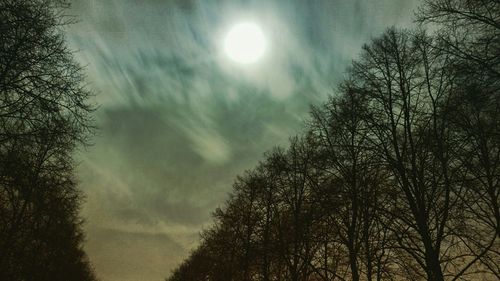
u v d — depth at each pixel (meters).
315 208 21.47
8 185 11.26
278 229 25.56
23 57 10.55
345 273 21.41
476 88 11.31
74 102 11.47
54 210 17.52
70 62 11.48
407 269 18.17
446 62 12.63
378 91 18.56
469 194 16.67
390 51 18.80
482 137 14.16
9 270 21.22
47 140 11.33
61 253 30.89
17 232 18.36
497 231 15.41
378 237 18.59
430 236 16.67
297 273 23.25
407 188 17.08
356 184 19.55
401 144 18.41
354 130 19.17
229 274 31.08
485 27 10.94
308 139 22.41
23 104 10.80
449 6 11.61
